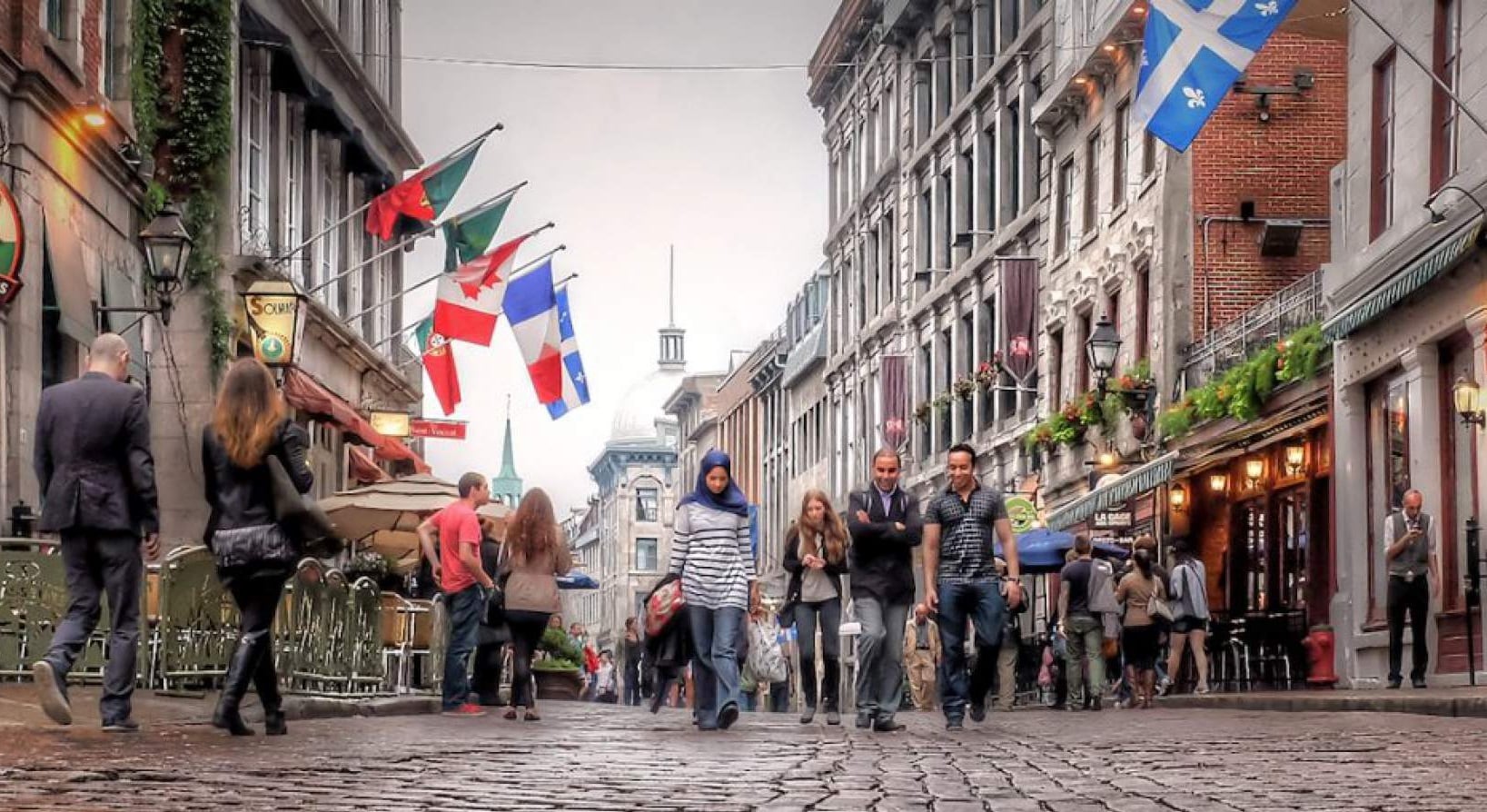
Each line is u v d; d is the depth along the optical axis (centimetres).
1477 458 2545
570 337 4141
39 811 805
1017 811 917
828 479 7331
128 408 1296
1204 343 3688
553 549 1977
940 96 5797
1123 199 4125
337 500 2848
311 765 1095
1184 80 2453
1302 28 3334
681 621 2452
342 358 4331
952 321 5556
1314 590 3189
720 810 895
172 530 3328
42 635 1744
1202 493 3719
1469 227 2395
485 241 3669
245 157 3659
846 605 6153
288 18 3884
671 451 16112
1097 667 2684
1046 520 4031
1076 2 4462
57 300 2486
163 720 1448
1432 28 2745
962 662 1808
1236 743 1495
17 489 2378
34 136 2450
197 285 3344
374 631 2078
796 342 8144
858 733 1734
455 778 1049
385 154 4881
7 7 2403
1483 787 1056
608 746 1423
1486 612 2500
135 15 2969
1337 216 3228
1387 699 2008
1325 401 3108
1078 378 4425
